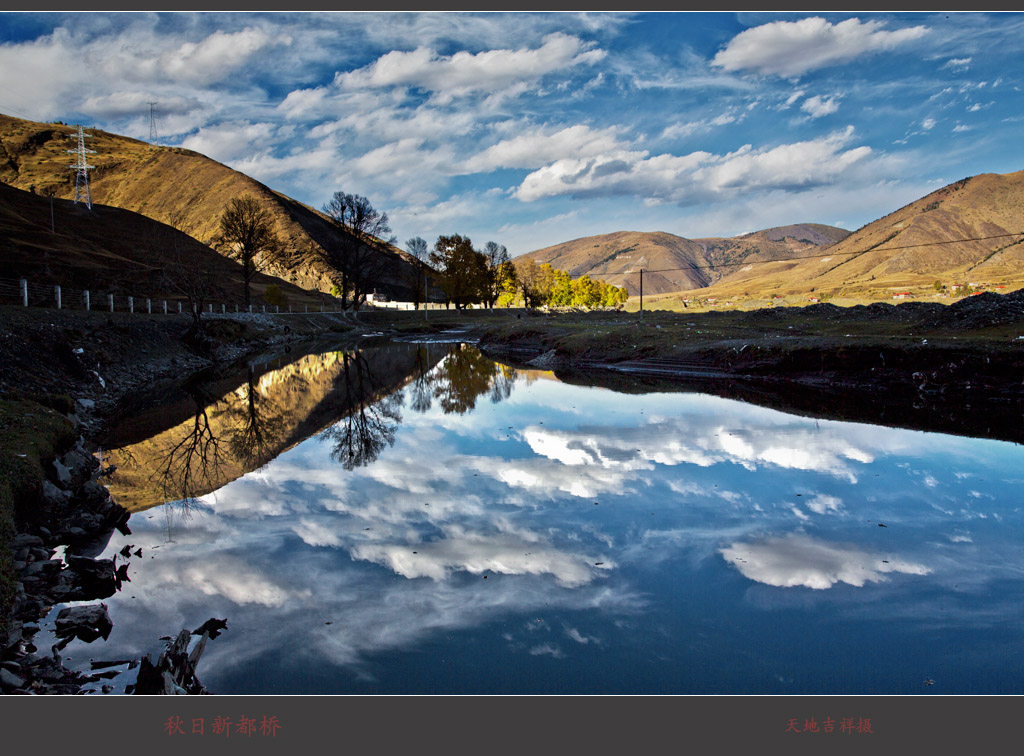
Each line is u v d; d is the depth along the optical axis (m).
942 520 12.23
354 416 23.91
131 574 9.75
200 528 11.84
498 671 7.22
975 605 8.88
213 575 9.77
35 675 6.89
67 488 13.09
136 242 86.75
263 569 10.01
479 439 19.52
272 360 46.72
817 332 41.25
